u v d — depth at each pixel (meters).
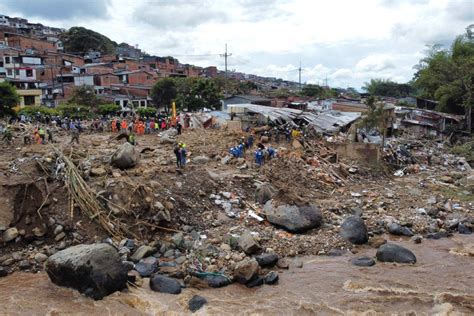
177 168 24.53
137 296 13.89
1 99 46.97
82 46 109.81
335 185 28.62
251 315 12.86
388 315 12.94
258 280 14.91
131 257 16.48
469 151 45.31
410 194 27.33
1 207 17.09
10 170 19.70
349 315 12.93
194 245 17.56
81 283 13.80
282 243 18.36
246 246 17.12
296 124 45.12
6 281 14.64
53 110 57.03
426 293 14.36
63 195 18.62
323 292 14.41
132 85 81.19
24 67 72.25
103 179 20.20
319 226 20.30
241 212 21.39
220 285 14.78
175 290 14.20
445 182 31.25
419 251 18.30
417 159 39.84
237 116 46.66
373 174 32.47
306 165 30.73
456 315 12.98
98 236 17.44
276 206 20.56
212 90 67.50
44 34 115.81
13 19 124.75
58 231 17.16
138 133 42.12
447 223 21.83
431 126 56.56
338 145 35.53
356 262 16.86
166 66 109.25
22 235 16.77
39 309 12.88
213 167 27.69
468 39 69.75
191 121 46.31
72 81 76.19
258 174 26.86
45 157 21.27
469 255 17.86
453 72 60.97
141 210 18.91
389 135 48.88
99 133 41.56
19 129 36.00
